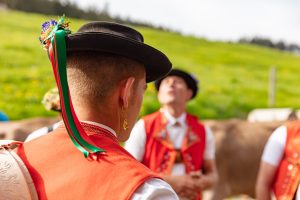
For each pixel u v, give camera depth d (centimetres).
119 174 126
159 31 2883
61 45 131
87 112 138
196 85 363
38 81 1473
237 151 598
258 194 287
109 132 139
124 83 139
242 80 2092
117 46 136
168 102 353
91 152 130
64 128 144
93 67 137
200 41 2744
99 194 124
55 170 133
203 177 344
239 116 1695
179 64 2181
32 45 1788
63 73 130
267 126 618
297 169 271
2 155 137
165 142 346
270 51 2905
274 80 1883
